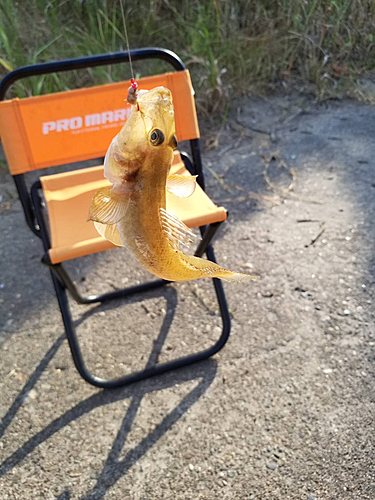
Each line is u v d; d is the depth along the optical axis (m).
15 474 0.77
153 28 1.85
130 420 0.83
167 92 0.46
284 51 1.82
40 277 1.14
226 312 0.91
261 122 1.64
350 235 1.16
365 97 1.69
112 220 0.45
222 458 0.76
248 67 1.79
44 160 0.91
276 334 0.95
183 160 0.98
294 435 0.79
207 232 0.85
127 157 0.44
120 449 0.79
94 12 1.82
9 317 1.04
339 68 1.77
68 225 0.83
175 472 0.75
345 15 1.72
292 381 0.87
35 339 0.99
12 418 0.85
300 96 1.75
